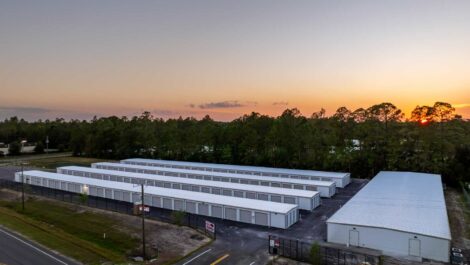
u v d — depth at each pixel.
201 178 75.31
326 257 34.12
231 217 48.16
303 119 109.62
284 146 92.31
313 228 44.22
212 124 120.88
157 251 36.41
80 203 58.47
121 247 38.53
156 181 68.12
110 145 130.50
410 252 34.72
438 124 90.19
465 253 35.84
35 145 155.62
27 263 33.62
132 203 58.38
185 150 110.75
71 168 85.25
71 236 42.53
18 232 43.78
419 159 79.44
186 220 48.34
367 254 35.06
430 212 41.91
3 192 69.12
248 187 59.28
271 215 44.78
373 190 55.12
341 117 103.25
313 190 62.19
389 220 38.59
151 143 118.25
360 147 87.69
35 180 76.31
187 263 33.25
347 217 40.12
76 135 139.00
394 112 93.62
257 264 32.75
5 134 180.38
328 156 86.94
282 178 69.50
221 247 37.50
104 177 77.06
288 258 34.22
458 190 70.00
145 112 178.00
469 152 72.44
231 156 100.12
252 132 96.94
